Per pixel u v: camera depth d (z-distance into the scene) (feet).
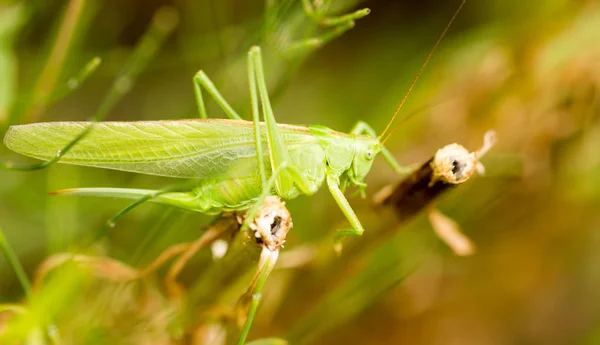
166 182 0.79
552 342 0.89
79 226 0.77
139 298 0.66
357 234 0.65
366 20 1.09
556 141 0.79
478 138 0.80
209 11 0.90
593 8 0.80
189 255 0.64
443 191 0.63
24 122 0.73
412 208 0.65
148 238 0.67
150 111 1.01
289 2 0.69
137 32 0.99
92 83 1.02
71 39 0.75
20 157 0.80
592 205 0.83
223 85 0.77
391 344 0.86
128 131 0.65
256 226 0.60
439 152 0.62
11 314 0.66
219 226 0.63
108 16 0.89
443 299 0.88
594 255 0.88
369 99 1.03
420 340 0.86
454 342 0.87
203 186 0.66
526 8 0.82
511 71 0.80
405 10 1.06
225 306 0.64
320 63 1.07
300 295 0.73
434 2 1.04
